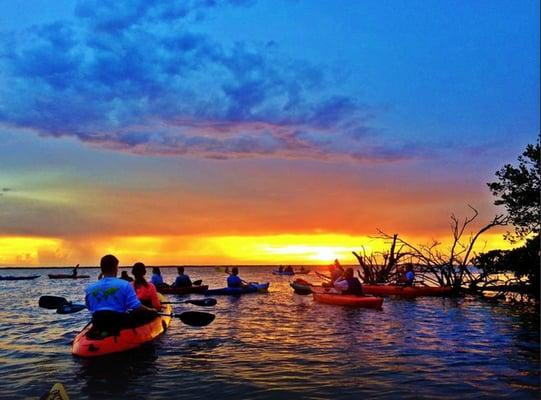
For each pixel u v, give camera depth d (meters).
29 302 22.56
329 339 10.98
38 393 6.54
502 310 18.53
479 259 25.61
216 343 10.30
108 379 7.23
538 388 6.80
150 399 6.26
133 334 9.42
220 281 51.25
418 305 20.69
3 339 10.96
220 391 6.59
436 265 27.98
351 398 6.29
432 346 10.15
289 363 8.34
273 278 62.44
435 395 6.43
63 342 10.51
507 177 22.61
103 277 9.23
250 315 15.97
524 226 22.95
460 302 22.38
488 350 9.73
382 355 9.11
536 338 11.38
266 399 6.24
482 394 6.49
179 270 25.69
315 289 23.42
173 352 9.25
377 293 27.23
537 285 23.02
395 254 31.48
